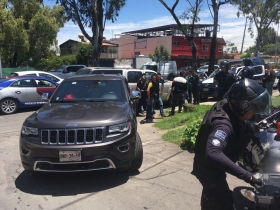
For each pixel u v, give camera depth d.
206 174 2.57
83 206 4.00
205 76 23.78
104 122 4.49
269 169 2.89
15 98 12.23
